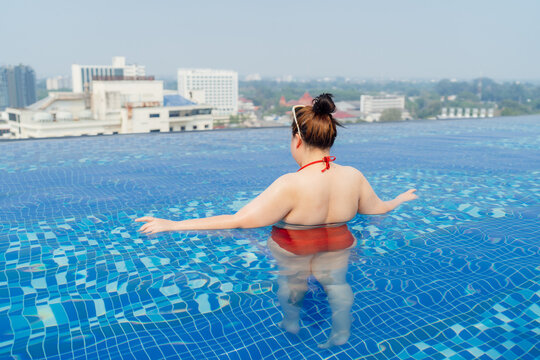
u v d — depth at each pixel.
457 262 1.86
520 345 1.25
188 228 2.24
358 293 1.57
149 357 1.19
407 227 2.33
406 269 1.78
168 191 3.14
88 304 1.50
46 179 3.58
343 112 130.00
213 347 1.24
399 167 4.10
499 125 8.78
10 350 1.22
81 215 2.54
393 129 7.98
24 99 139.38
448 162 4.37
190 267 1.81
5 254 1.95
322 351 1.21
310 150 2.05
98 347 1.24
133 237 2.17
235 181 3.49
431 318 1.39
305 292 1.58
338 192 2.10
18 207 2.71
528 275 1.72
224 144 5.97
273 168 4.07
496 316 1.41
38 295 1.57
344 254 1.94
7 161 4.52
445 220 2.45
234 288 1.61
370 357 1.19
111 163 4.39
